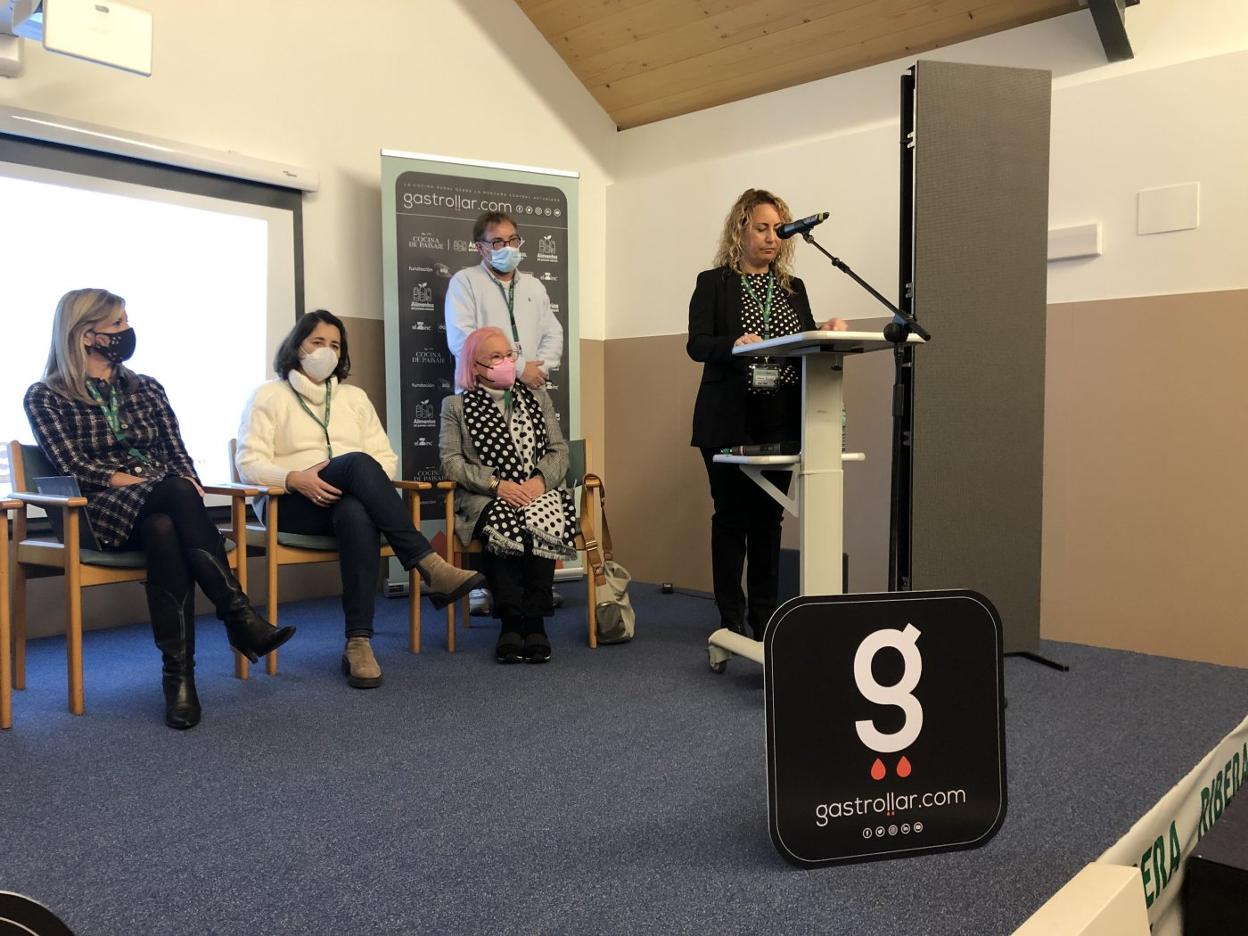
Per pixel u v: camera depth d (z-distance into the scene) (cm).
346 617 257
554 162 443
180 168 325
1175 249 291
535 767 191
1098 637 308
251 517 336
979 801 153
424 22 397
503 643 276
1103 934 77
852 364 364
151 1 318
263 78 349
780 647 145
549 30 433
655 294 439
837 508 234
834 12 360
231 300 344
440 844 154
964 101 257
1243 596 281
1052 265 315
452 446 292
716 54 402
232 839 156
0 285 289
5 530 212
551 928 128
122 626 324
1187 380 289
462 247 386
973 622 155
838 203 371
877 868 147
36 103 292
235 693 243
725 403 284
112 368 250
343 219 375
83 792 176
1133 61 306
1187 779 117
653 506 440
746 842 156
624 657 285
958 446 263
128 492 225
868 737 148
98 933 126
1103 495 306
